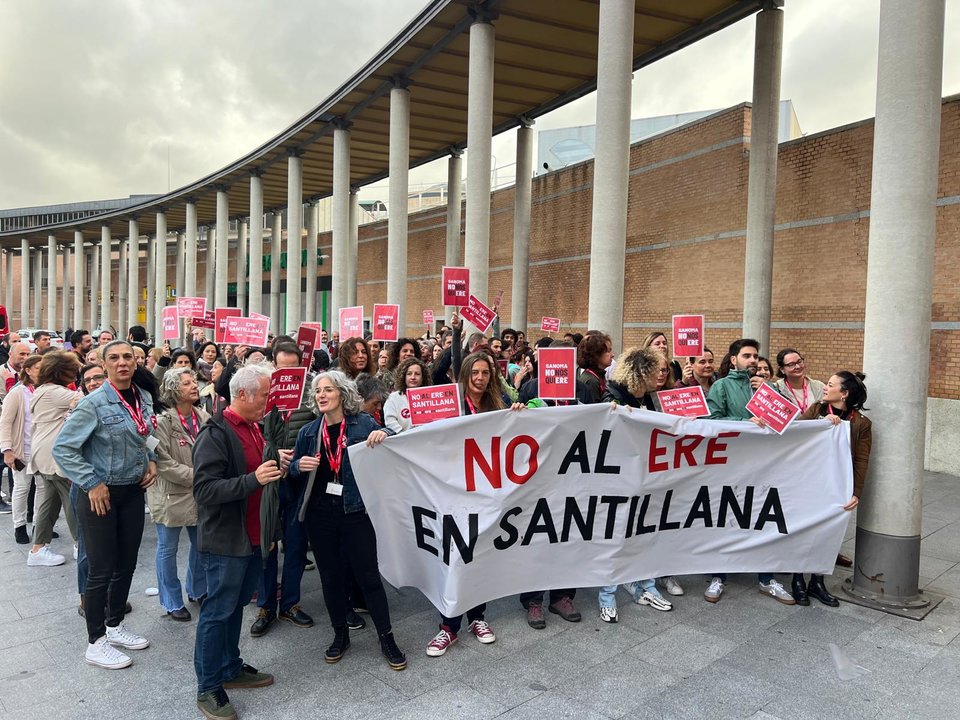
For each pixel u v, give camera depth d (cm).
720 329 1399
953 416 956
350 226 2812
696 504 484
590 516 454
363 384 510
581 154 3184
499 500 424
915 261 481
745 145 1351
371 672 395
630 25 927
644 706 358
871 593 500
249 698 366
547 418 441
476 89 1259
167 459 450
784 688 377
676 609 487
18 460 625
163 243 3588
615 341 933
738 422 479
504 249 2223
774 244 1262
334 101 1817
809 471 493
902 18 475
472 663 404
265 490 357
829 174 1170
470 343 796
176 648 427
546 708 356
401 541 423
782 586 511
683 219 1495
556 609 473
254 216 2633
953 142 965
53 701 364
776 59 1152
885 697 368
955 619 471
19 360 797
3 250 6006
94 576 398
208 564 350
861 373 504
